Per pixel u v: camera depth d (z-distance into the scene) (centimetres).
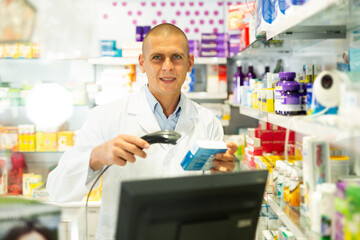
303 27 166
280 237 187
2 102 350
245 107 273
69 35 324
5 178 347
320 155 116
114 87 359
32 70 367
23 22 299
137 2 413
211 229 92
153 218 83
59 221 87
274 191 183
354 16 133
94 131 195
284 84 159
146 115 197
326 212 105
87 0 298
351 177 125
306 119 121
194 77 373
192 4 416
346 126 88
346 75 110
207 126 212
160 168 190
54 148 353
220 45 373
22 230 84
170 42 170
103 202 191
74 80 375
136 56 355
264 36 202
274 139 276
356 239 79
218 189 91
